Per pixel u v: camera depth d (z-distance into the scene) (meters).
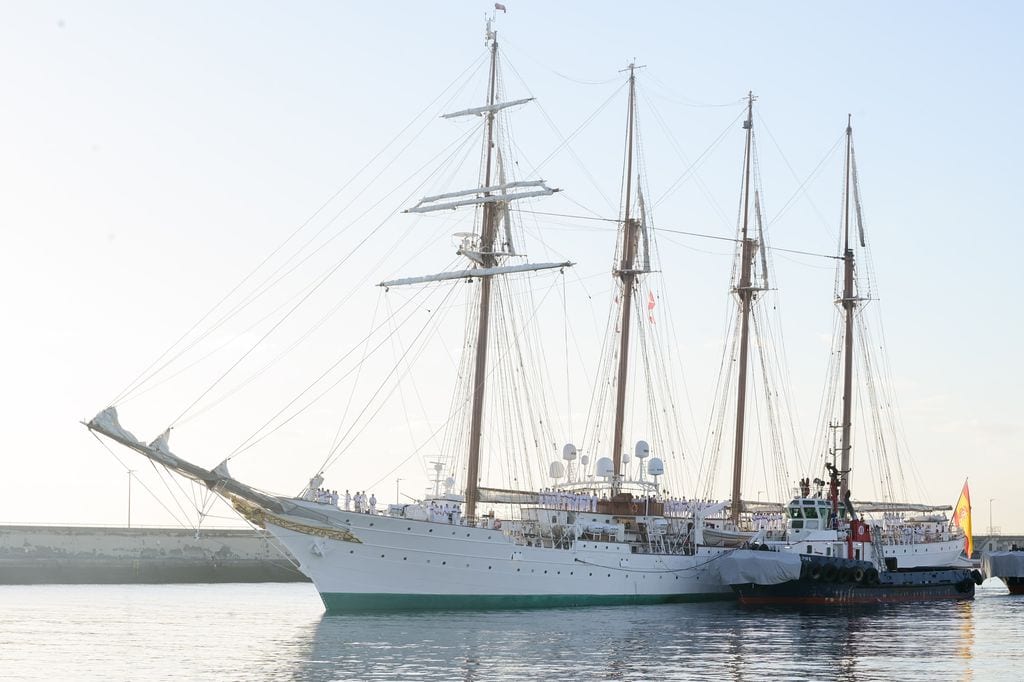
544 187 97.31
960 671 57.53
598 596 91.50
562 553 88.62
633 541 98.31
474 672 55.53
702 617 84.94
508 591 85.50
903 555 117.62
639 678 54.19
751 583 96.12
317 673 55.28
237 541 169.38
